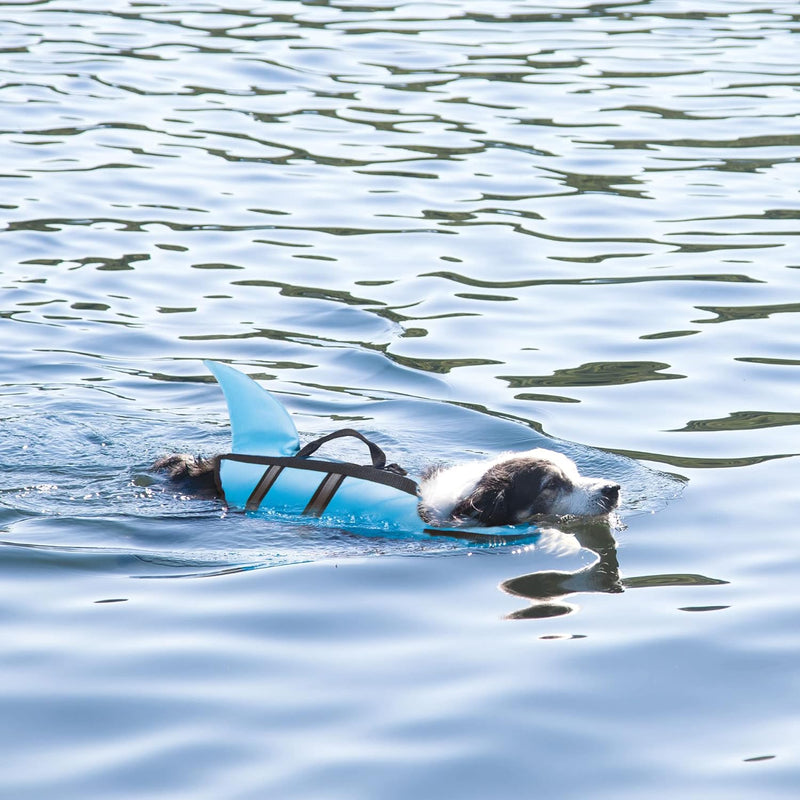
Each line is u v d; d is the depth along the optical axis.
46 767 10.55
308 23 50.00
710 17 51.75
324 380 21.61
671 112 38.41
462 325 23.95
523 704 11.52
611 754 10.73
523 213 30.52
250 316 24.53
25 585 14.16
